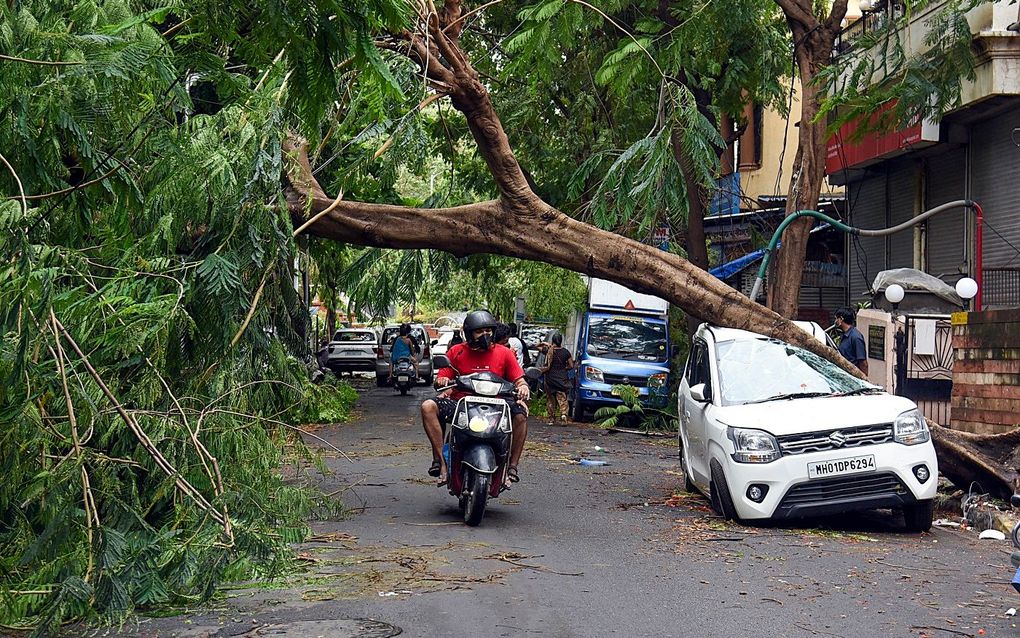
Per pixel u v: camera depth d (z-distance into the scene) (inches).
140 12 262.5
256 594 261.6
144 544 230.7
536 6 422.6
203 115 299.7
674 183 424.8
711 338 443.8
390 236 408.5
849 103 617.9
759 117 1152.2
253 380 311.9
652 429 863.1
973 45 689.6
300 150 372.8
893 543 356.8
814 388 420.8
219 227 296.2
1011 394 479.5
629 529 376.5
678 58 600.4
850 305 971.3
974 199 770.8
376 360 1461.6
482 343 409.7
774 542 350.9
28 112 220.5
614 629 230.8
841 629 234.1
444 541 343.0
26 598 218.7
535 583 278.7
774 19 903.1
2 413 222.1
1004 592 275.9
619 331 936.9
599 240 422.9
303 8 161.8
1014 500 228.1
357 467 557.9
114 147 248.8
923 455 378.6
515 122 842.2
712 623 238.1
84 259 263.1
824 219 597.9
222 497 254.2
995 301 736.3
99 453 249.9
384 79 169.8
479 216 414.6
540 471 566.6
